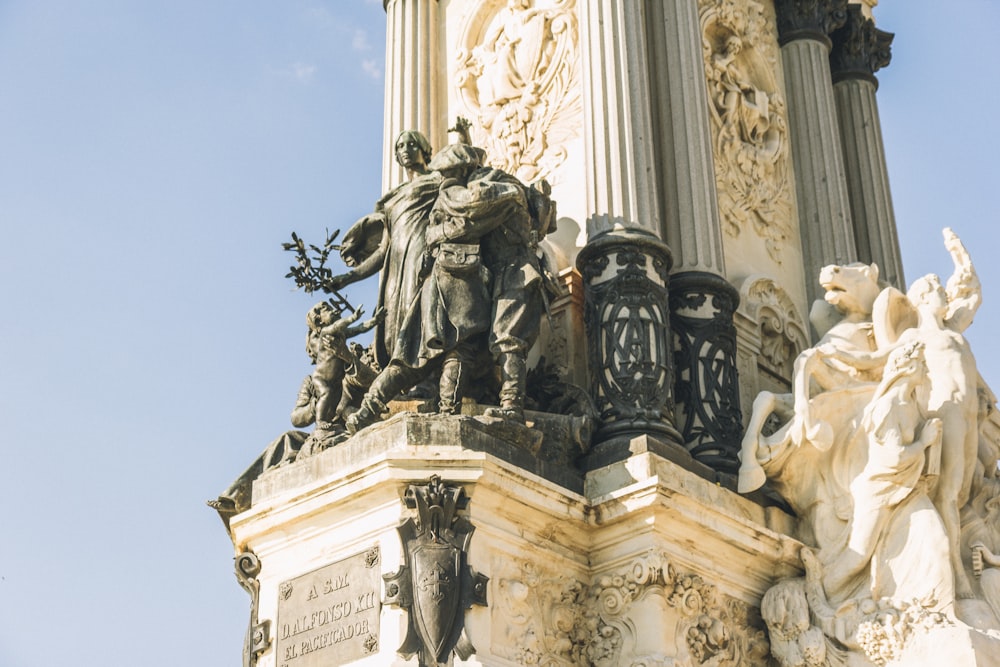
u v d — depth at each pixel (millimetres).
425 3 22641
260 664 16547
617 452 17250
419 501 15664
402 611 15430
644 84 19719
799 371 17969
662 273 18625
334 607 16078
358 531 16141
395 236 17891
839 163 22797
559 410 18141
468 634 15438
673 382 18750
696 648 16688
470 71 21938
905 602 16859
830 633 17109
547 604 16516
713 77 21688
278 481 16953
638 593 16500
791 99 23156
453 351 17047
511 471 16078
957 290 18875
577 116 20484
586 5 20047
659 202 19891
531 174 20672
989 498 18516
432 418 16125
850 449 17703
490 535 16031
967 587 17391
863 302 18953
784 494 18016
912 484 17250
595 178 19078
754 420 18031
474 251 17219
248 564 17016
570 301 19109
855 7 24500
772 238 21844
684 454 17516
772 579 17734
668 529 16609
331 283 18344
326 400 17516
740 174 21594
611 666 16484
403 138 18484
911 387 17641
